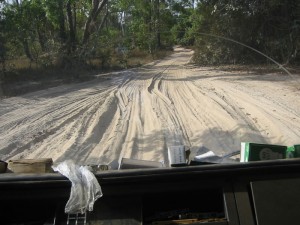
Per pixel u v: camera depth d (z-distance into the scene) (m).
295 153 3.73
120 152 9.41
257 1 30.39
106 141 10.41
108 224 3.06
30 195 3.14
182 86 21.72
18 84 23.70
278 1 29.42
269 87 18.69
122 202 3.12
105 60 35.94
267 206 3.06
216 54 35.50
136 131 11.30
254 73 26.14
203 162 3.51
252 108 13.76
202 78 25.42
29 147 10.09
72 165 3.28
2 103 17.16
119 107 15.59
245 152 3.73
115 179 3.13
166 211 3.28
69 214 3.11
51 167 3.71
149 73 31.39
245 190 3.14
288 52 30.23
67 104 16.45
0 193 3.14
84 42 35.00
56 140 10.61
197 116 13.05
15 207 3.22
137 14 51.50
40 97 18.75
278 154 3.71
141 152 9.41
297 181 3.15
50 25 33.47
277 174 3.18
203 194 3.24
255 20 31.50
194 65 37.12
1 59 25.64
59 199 3.17
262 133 10.55
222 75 26.38
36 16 30.45
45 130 11.79
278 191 3.12
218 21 33.56
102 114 13.77
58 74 28.92
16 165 3.70
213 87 20.31
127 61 40.28
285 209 3.06
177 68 35.53
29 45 31.19
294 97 15.52
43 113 14.53
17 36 28.05
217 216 3.16
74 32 34.94
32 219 3.24
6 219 3.22
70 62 31.81
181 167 3.18
